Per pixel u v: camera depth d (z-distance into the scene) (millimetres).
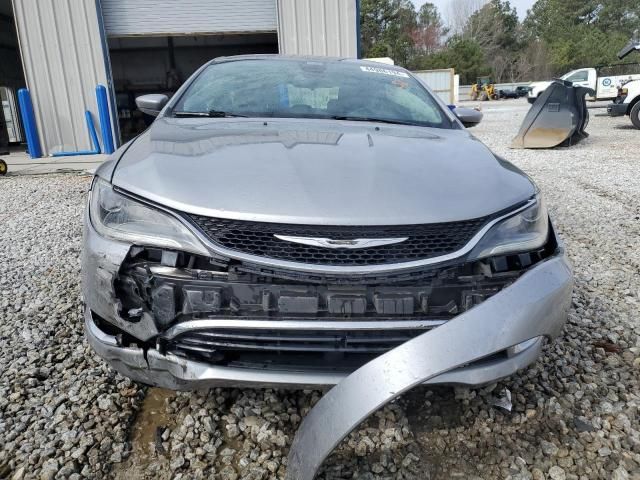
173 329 1753
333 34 11102
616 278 3643
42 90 10703
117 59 18078
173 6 10977
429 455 1903
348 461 1861
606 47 58281
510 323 1611
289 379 1711
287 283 1705
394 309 1710
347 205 1738
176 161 1975
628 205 5746
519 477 1809
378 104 2977
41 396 2209
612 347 2670
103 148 11180
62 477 1759
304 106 2887
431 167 2053
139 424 2053
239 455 1894
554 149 10398
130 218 1822
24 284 3473
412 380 1489
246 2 11078
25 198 6492
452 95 25109
